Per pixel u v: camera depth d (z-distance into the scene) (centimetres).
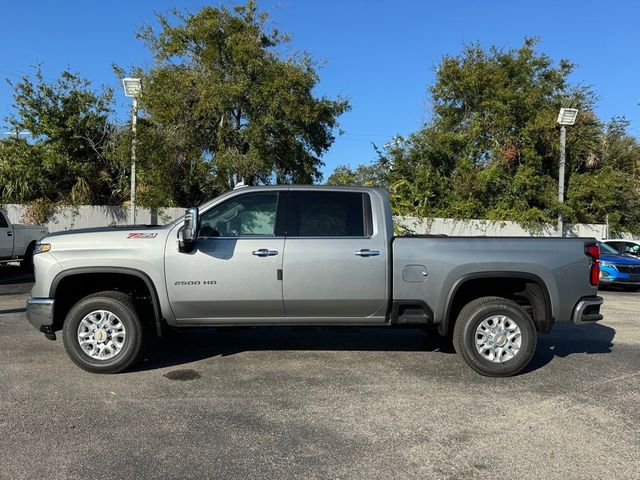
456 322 609
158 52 2016
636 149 2841
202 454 398
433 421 465
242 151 2006
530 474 373
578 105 2573
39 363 620
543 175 2484
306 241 589
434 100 2620
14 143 1953
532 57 2539
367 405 502
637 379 592
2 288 1250
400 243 595
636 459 397
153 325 628
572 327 898
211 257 579
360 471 375
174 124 1959
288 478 364
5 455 391
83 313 578
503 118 2409
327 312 598
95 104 2023
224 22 1945
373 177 2847
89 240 584
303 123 1991
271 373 596
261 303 587
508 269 592
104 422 454
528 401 518
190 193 2130
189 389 540
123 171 2078
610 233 2589
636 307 1180
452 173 2448
